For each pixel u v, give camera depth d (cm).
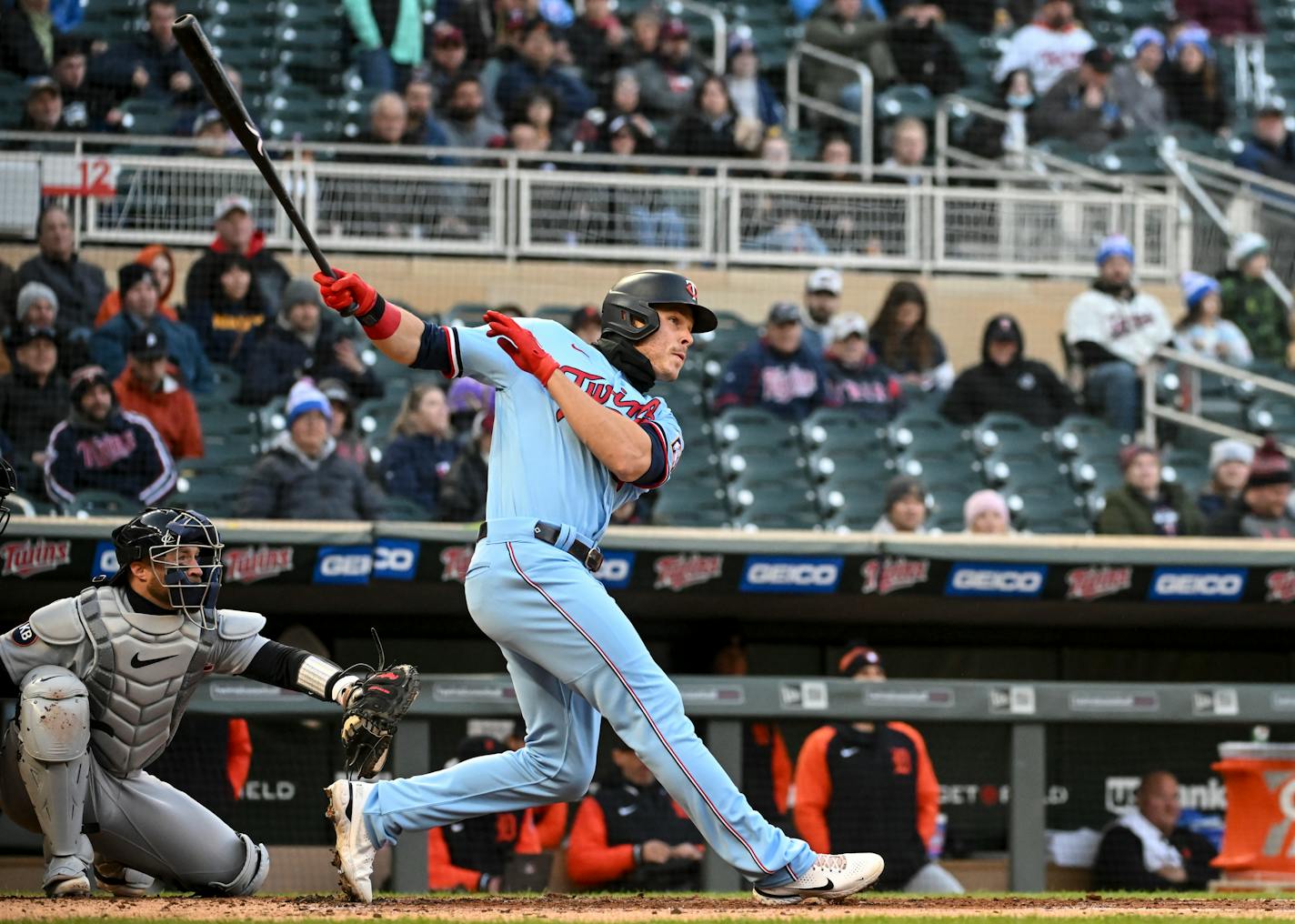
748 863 1617
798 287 4759
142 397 3700
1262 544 3359
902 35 5612
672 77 5306
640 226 4725
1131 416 4419
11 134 4344
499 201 4634
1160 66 5853
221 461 3781
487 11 5331
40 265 3888
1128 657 3862
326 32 5275
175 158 4431
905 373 4444
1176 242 4997
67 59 4762
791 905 1673
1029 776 3006
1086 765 3662
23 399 3653
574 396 1561
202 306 3984
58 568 2981
